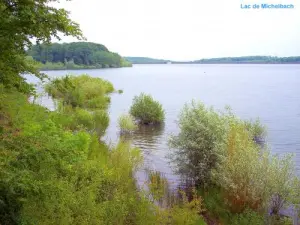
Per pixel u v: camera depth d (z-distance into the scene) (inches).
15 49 196.9
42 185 191.8
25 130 346.6
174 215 295.9
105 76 4101.9
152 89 2295.8
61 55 5900.6
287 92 2073.1
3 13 172.2
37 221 197.6
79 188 263.4
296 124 1003.9
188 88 2412.6
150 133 842.2
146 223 258.2
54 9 179.3
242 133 421.4
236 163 354.6
